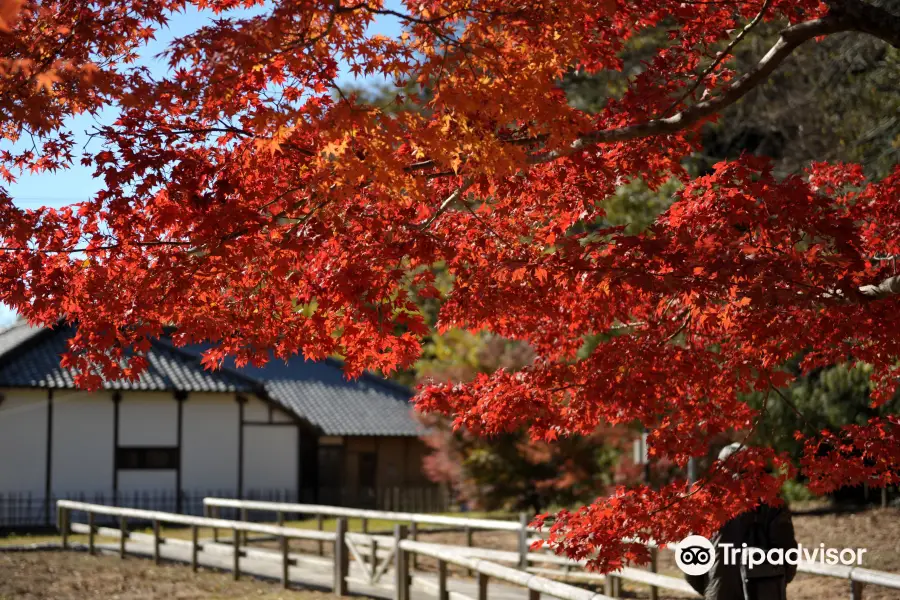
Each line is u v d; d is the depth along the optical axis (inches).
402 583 432.1
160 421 1024.9
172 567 604.7
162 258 201.5
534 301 224.1
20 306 202.7
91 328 213.8
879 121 502.9
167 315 216.2
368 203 214.1
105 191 197.5
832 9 206.2
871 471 206.5
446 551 364.2
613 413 236.5
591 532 215.9
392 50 193.8
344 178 190.2
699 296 188.2
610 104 233.6
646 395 217.0
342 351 227.8
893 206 223.6
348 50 191.5
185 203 198.7
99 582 537.0
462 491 911.0
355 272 198.4
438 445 895.7
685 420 236.1
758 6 240.2
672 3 224.5
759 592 240.1
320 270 216.8
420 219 225.8
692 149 235.1
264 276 219.8
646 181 242.1
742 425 237.1
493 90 191.3
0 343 1085.1
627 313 242.4
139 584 531.5
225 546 579.2
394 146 186.4
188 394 1041.5
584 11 199.3
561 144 202.1
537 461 823.7
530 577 265.1
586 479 843.4
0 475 936.3
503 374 241.9
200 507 1035.9
